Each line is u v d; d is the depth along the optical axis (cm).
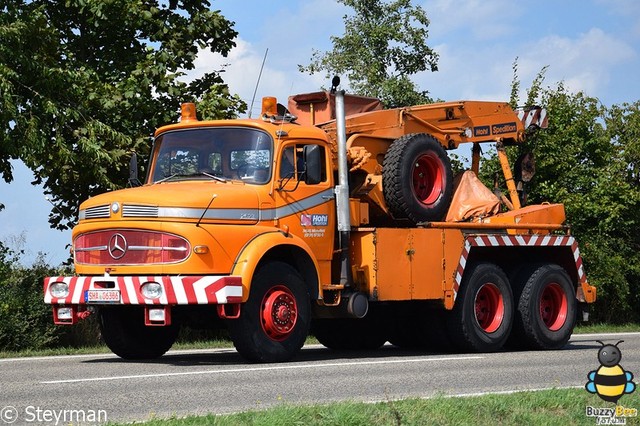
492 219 1582
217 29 2059
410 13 3384
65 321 1272
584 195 2455
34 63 1762
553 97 2495
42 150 1722
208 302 1175
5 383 1010
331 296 1356
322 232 1348
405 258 1423
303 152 1333
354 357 1387
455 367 1222
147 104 1934
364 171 1463
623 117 2628
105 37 2075
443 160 1519
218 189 1252
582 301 1675
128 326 1331
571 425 813
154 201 1214
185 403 877
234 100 1986
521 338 1586
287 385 996
